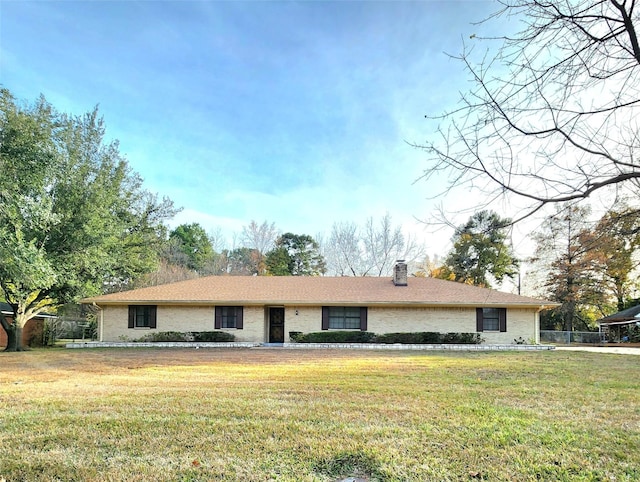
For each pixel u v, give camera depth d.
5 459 3.96
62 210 17.16
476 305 19.16
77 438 4.57
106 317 19.91
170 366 11.28
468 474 3.60
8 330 17.70
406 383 8.18
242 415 5.50
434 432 4.74
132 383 8.23
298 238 38.88
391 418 5.36
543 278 28.84
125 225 20.39
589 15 2.69
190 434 4.69
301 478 3.54
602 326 29.03
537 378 8.97
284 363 12.02
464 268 32.22
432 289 20.88
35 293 18.25
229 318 19.89
